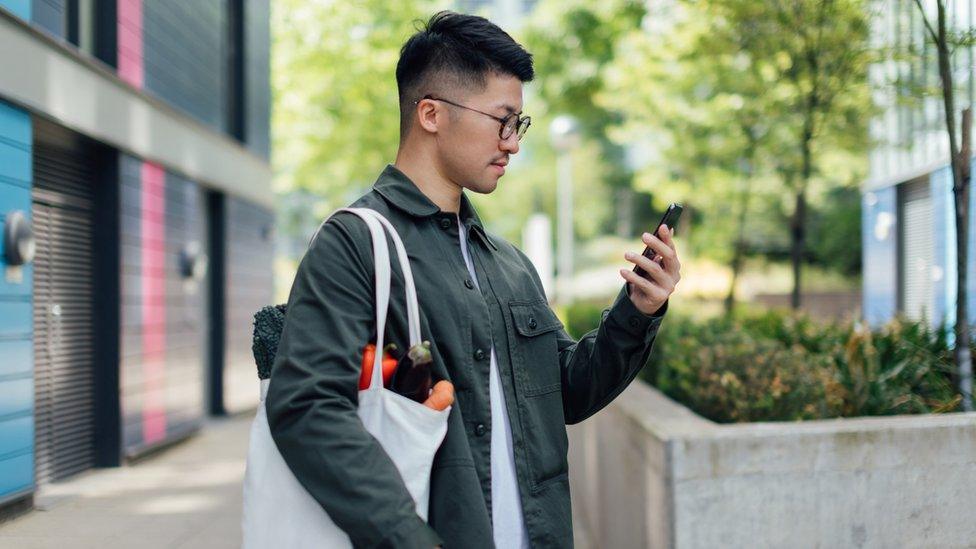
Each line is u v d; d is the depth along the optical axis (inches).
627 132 493.4
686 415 149.1
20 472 221.5
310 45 695.7
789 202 483.8
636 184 591.2
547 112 899.4
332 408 58.5
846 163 401.7
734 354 185.8
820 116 259.9
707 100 427.8
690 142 454.9
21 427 221.5
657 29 394.0
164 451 330.6
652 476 134.8
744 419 157.3
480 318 68.0
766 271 784.3
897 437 126.6
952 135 160.6
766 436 126.5
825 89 245.3
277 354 61.5
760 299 727.1
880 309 392.5
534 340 72.1
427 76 70.1
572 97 834.2
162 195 336.5
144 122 313.0
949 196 301.6
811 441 126.4
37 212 255.1
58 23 259.6
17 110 223.1
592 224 1352.1
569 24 786.8
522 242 1478.8
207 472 286.4
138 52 317.7
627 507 160.2
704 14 270.7
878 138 286.7
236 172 444.5
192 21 388.5
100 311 293.0
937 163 312.5
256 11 494.9
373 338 64.3
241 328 466.3
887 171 377.4
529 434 69.1
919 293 345.7
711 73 347.9
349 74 706.2
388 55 700.7
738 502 126.1
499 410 68.5
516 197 1408.7
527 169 1427.2
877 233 396.2
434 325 65.9
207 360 435.8
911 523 126.3
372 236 64.2
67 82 250.1
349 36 701.9
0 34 211.8
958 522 126.2
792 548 126.1
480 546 62.7
